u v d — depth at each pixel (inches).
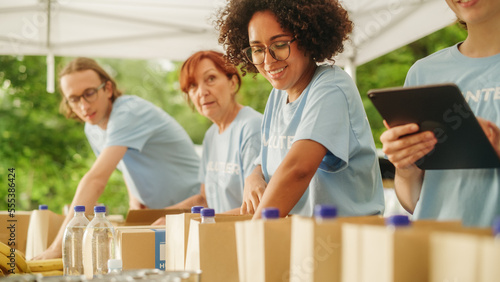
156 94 438.0
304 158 67.9
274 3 73.2
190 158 132.4
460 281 33.4
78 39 167.9
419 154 60.4
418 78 73.9
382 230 37.5
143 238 77.9
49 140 386.3
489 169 64.4
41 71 399.5
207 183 115.4
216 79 109.7
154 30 166.2
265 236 50.8
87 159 391.2
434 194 69.1
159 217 106.7
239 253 54.7
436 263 35.3
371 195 77.5
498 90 65.5
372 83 367.9
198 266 58.7
